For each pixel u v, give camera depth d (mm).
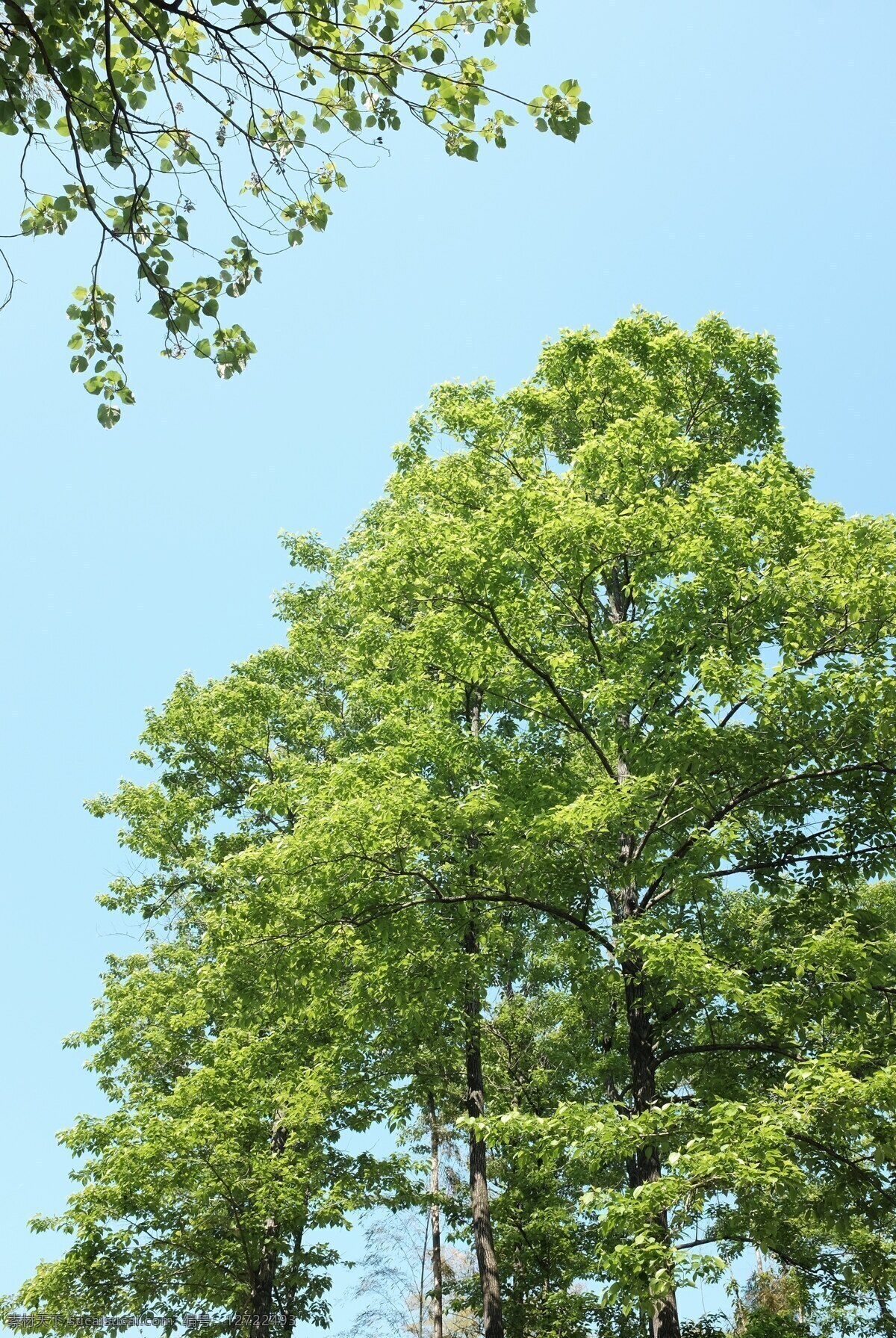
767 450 14484
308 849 11195
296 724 19172
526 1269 17141
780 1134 8125
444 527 11453
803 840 11141
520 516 11125
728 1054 10859
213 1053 16375
